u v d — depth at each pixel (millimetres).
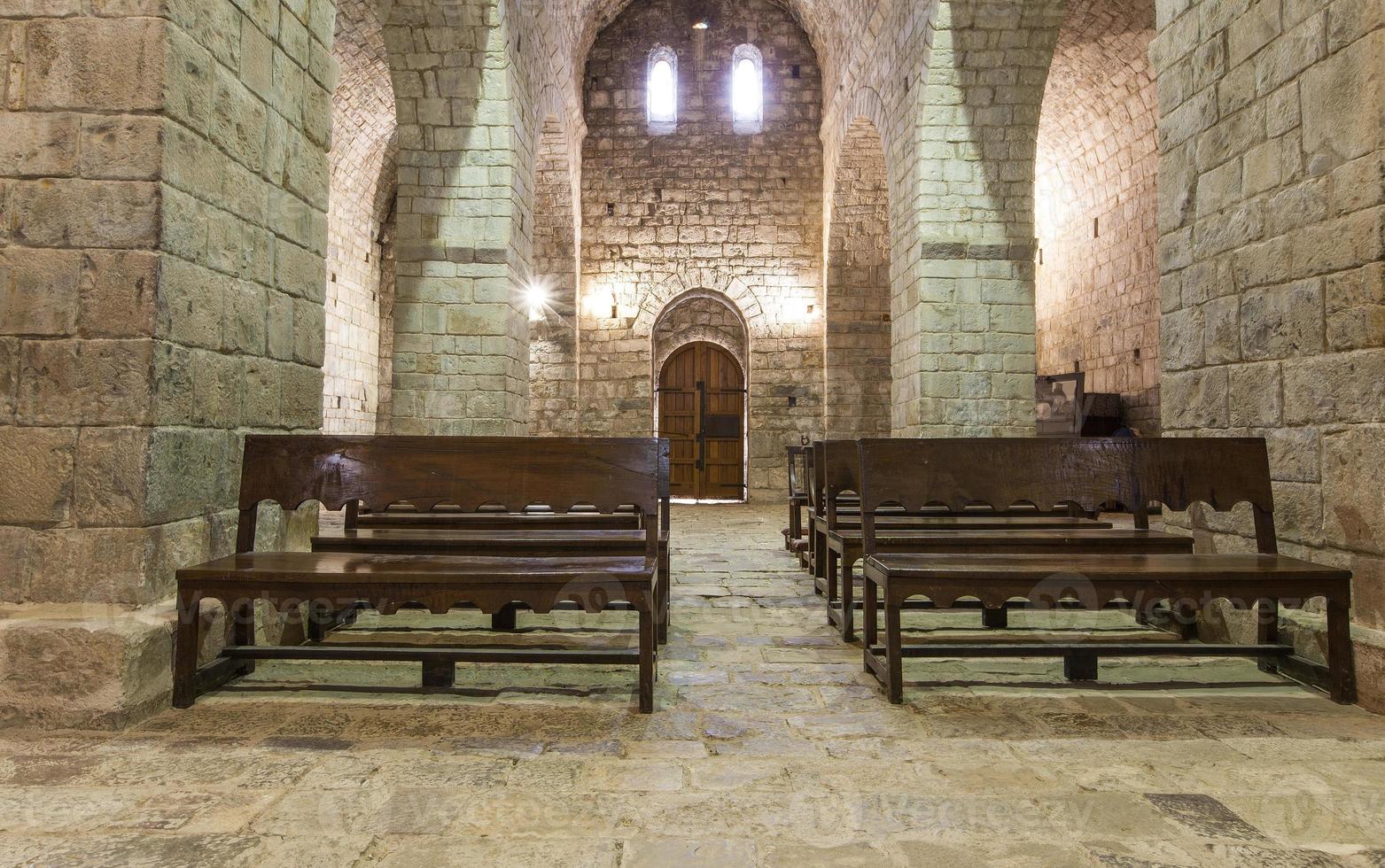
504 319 8219
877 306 13250
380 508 3023
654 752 2428
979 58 7938
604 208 13672
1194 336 4004
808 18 13086
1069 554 3529
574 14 11750
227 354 3162
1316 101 3203
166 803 2064
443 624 4078
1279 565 2984
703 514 11570
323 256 3945
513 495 3000
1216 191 3830
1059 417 11539
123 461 2689
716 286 13625
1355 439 3020
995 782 2217
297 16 3662
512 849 1849
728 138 13727
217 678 2953
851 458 4375
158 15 2740
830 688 3076
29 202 2734
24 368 2717
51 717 2553
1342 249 3080
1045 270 14617
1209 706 2867
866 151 11945
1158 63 4285
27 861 1779
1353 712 2795
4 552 2703
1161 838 1906
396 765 2314
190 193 2895
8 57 2754
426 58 7965
